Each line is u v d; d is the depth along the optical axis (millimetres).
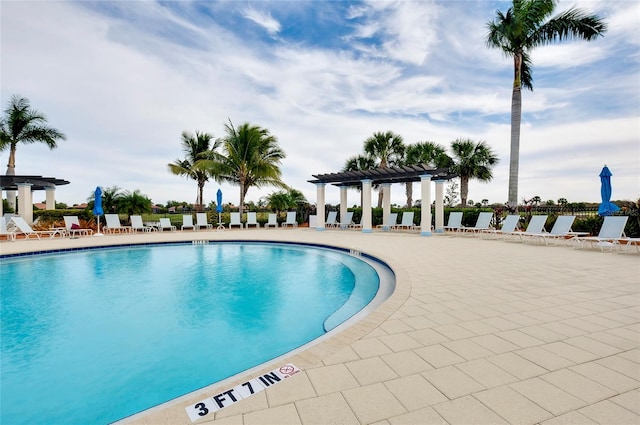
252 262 9125
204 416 1842
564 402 1920
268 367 2416
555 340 2854
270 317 4770
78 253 10516
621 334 2982
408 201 25078
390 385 2137
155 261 9312
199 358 3492
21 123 17641
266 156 20672
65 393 2846
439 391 2057
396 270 6109
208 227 19266
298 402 1961
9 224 15109
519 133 14062
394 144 22891
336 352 2645
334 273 7707
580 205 13281
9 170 17906
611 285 4859
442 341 2848
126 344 3859
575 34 12992
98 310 5090
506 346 2736
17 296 5875
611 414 1800
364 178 15742
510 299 4164
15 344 3867
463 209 15883
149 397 2785
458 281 5199
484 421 1751
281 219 21719
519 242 10867
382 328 3166
